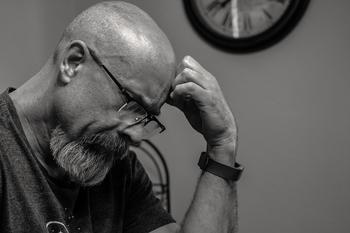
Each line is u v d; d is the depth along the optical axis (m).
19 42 1.91
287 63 1.85
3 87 1.83
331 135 1.78
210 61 2.00
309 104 1.82
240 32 1.92
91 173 0.83
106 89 0.78
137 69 0.77
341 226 1.76
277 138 1.87
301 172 1.83
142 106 0.80
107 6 0.82
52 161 0.84
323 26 1.79
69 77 0.80
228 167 0.96
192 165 2.03
